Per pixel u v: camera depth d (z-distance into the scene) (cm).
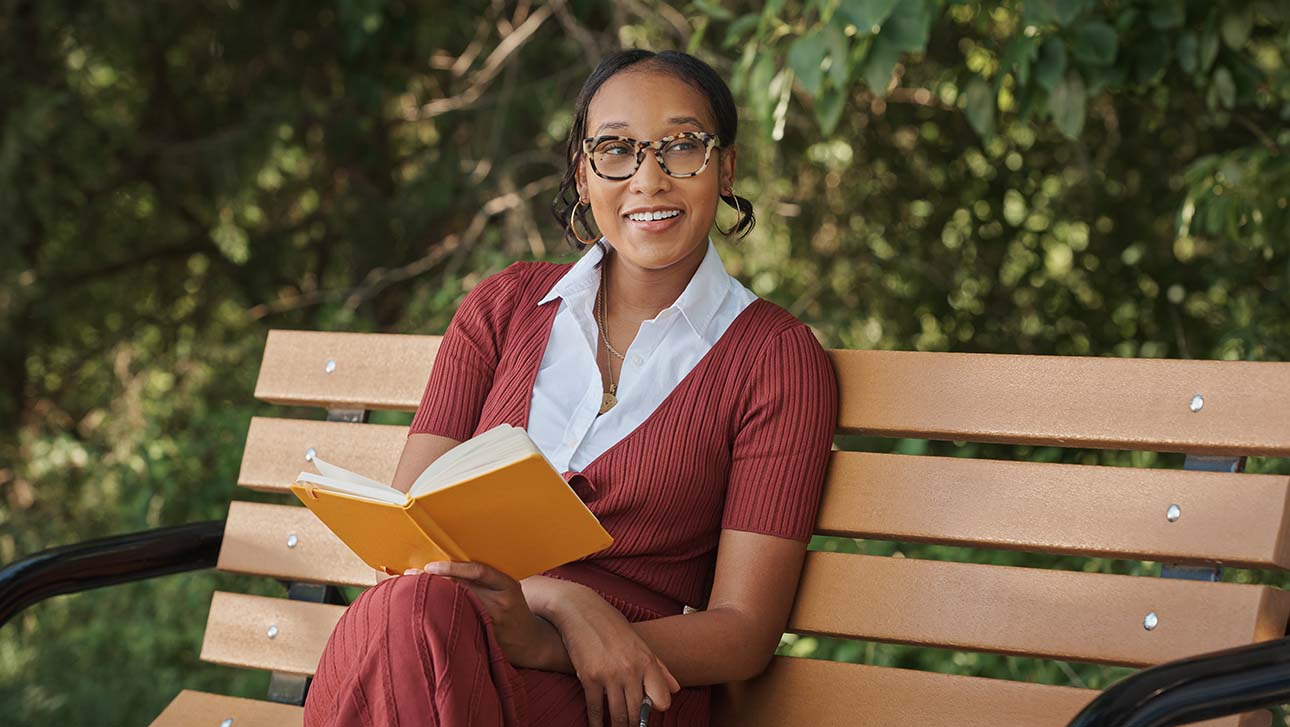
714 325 247
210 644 287
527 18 780
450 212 795
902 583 238
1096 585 224
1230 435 219
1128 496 224
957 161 697
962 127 691
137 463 664
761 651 231
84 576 270
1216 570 219
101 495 727
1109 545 224
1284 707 325
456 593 199
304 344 298
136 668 546
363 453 286
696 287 247
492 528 200
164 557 283
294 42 838
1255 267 582
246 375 769
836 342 646
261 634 284
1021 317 675
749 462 238
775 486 235
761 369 240
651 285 252
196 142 823
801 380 240
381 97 813
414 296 734
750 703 246
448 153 790
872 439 518
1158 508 221
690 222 245
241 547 290
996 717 227
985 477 236
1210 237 616
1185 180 482
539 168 752
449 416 257
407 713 191
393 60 831
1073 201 673
